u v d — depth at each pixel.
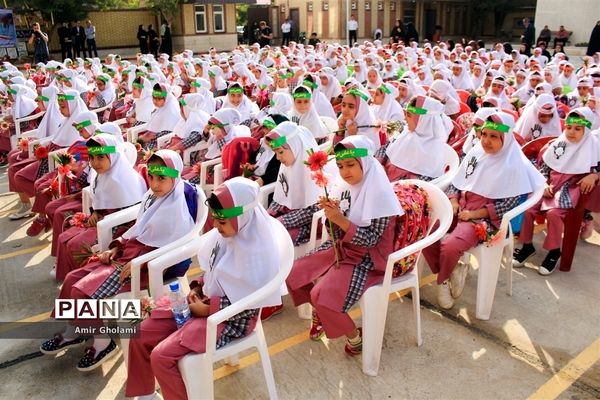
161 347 2.71
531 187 3.93
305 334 3.74
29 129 8.36
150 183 3.46
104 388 3.25
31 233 5.45
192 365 2.68
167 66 13.96
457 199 4.14
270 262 2.84
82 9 24.28
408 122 4.70
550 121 5.62
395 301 4.11
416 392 3.14
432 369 3.33
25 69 15.97
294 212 3.99
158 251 3.31
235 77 12.05
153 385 3.02
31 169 5.77
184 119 6.47
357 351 3.45
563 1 25.03
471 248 3.81
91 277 3.34
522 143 5.45
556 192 4.50
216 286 2.87
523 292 4.21
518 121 5.93
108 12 26.14
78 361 3.51
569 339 3.59
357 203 3.22
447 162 4.81
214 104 7.92
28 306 4.21
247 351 3.58
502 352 3.47
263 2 33.50
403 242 3.32
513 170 3.87
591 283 4.32
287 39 29.09
